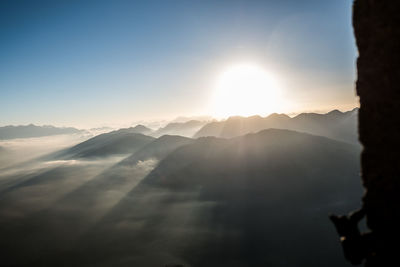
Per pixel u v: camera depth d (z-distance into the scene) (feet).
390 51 24.07
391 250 24.57
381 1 24.38
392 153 24.21
